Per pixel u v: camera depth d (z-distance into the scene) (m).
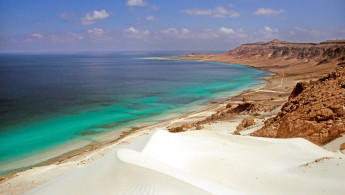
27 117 34.84
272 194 9.73
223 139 17.09
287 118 18.33
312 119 16.91
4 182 16.00
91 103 44.09
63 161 20.22
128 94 53.03
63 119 33.81
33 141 25.67
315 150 13.89
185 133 19.38
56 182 11.07
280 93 48.25
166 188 8.58
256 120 25.11
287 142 14.82
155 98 48.59
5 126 30.72
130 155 10.77
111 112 37.62
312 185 9.87
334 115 16.22
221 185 9.87
